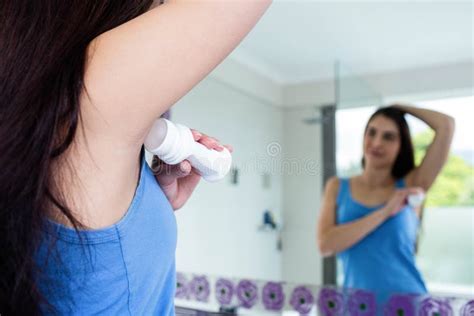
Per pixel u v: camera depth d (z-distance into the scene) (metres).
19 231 0.33
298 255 1.28
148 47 0.31
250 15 0.33
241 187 1.30
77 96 0.32
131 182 0.37
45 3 0.35
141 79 0.31
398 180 1.23
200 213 1.32
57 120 0.32
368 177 1.25
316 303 1.24
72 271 0.36
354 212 1.26
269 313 1.28
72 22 0.34
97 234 0.35
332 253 1.26
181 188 0.55
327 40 1.22
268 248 1.29
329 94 1.25
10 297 0.35
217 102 1.29
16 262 0.34
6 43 0.34
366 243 1.24
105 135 0.33
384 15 1.16
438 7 1.11
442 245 1.17
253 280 1.30
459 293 1.14
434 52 1.14
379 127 1.23
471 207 1.16
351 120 1.25
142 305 0.41
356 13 1.18
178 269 1.34
